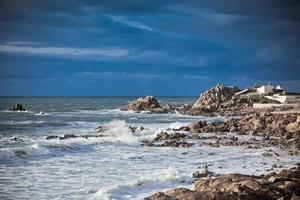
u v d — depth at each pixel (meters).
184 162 34.41
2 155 33.50
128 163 33.38
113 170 30.12
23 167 30.33
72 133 57.91
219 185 20.75
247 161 35.25
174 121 84.25
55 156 35.78
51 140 47.44
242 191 19.44
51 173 28.44
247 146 45.59
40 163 32.16
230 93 131.12
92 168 30.73
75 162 33.22
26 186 24.52
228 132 60.09
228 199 18.69
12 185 24.70
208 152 40.91
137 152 40.12
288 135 52.25
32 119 86.44
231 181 21.17
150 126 71.31
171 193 20.00
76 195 22.56
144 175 28.28
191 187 24.33
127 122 81.19
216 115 100.62
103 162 33.59
